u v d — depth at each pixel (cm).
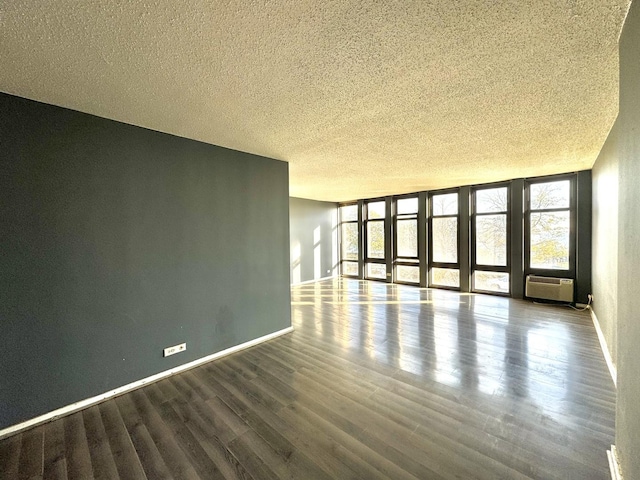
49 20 125
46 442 183
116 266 243
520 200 537
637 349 119
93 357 230
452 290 647
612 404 212
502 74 179
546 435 180
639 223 118
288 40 144
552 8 125
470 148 335
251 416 206
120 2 117
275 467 160
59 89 190
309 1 118
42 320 207
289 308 396
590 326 387
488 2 121
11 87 186
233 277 330
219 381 259
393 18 130
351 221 875
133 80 179
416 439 180
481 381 248
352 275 874
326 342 350
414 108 226
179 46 147
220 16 126
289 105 219
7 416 192
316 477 153
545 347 319
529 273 538
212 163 312
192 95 201
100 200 234
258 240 358
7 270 194
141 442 181
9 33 133
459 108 227
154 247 266
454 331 378
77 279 223
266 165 369
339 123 256
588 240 460
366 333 379
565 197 494
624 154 142
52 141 212
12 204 196
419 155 364
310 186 607
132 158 253
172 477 154
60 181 215
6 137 194
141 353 256
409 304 532
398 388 240
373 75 179
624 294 141
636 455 118
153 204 266
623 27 135
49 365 209
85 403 223
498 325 398
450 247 651
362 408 213
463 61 165
